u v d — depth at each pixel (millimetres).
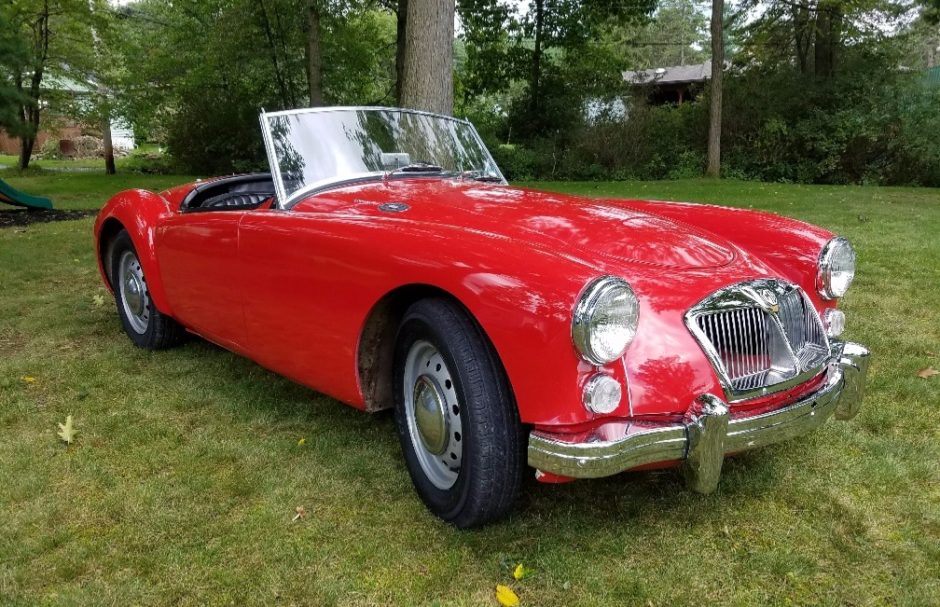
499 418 2082
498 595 1974
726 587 2029
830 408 2359
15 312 4914
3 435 3023
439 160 3547
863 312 4668
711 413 1997
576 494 2514
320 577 2070
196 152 20969
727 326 2201
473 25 22297
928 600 1958
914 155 16781
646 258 2352
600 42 23969
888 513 2387
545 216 2645
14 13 18719
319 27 18797
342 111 3371
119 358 3992
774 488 2547
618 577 2061
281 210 2980
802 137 18422
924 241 7312
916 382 3451
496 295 1976
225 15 18922
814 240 2793
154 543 2238
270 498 2500
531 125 22062
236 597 1992
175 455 2824
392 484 2602
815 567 2113
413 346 2367
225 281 3111
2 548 2203
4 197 10352
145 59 21344
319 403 3355
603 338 1845
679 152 20125
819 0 19391
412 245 2260
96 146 36781
